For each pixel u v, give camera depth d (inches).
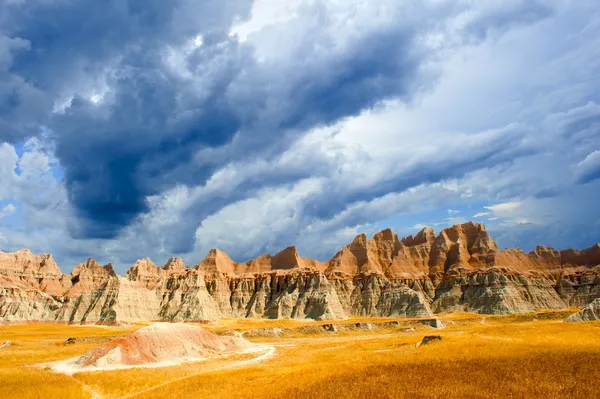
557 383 1437.0
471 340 2517.2
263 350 3725.4
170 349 3191.4
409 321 6013.8
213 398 1705.2
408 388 1524.4
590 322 3393.2
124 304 7322.8
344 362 2351.1
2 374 2361.0
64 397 1877.5
